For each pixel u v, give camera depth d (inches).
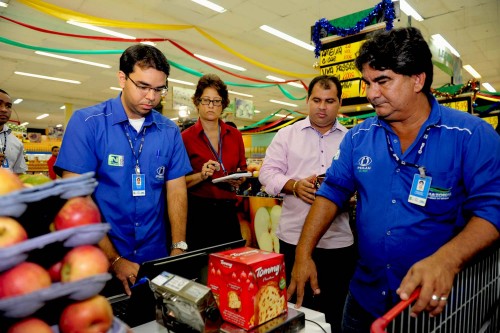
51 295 21.3
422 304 34.7
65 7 266.8
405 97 44.8
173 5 276.1
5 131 141.6
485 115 231.6
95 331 23.7
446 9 276.8
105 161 61.5
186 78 474.9
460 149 45.7
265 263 37.5
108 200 61.9
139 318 41.2
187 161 72.6
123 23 224.1
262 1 269.0
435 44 197.6
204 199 100.0
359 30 128.0
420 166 47.3
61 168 58.9
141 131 64.9
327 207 56.7
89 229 23.4
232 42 354.9
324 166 86.2
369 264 52.7
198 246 99.7
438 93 172.4
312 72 461.1
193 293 34.7
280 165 89.6
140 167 64.1
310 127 88.5
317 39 141.5
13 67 413.4
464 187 47.1
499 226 40.4
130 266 53.1
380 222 50.4
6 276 20.9
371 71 44.9
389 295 49.8
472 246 39.3
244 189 174.9
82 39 326.3
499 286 50.1
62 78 468.8
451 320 41.9
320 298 84.0
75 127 59.6
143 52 57.0
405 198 48.5
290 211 86.3
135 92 58.1
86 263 23.1
